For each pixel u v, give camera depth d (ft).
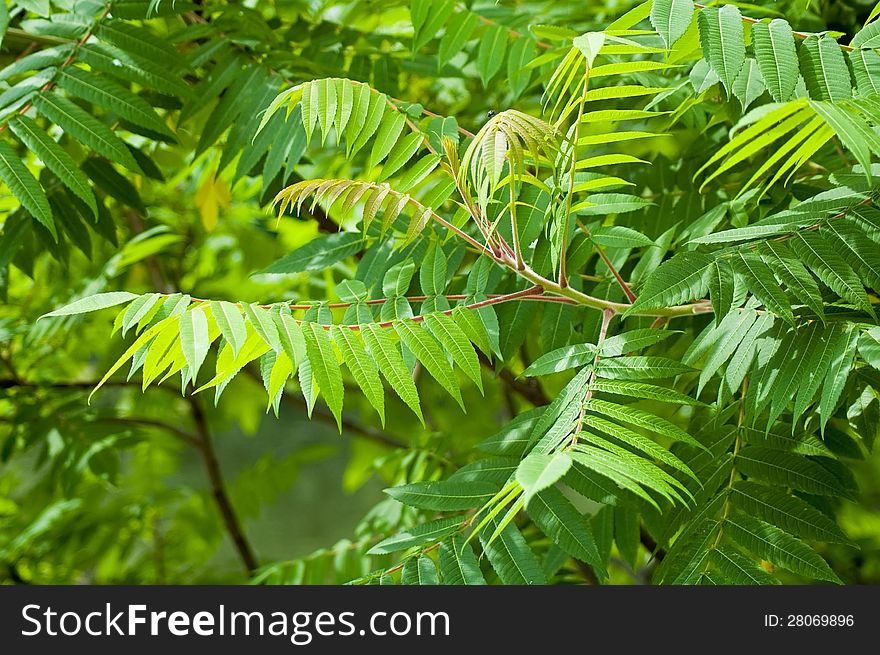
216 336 4.11
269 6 8.67
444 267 5.35
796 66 4.32
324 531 23.02
